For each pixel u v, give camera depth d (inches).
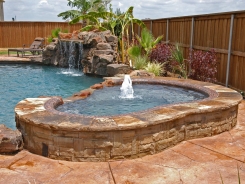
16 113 160.4
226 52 309.9
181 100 223.3
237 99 197.3
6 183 121.2
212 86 252.4
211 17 341.1
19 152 153.2
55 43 606.5
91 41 483.8
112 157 143.6
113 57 463.5
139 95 240.7
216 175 127.6
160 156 148.7
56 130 141.4
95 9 770.2
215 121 178.9
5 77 449.7
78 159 142.9
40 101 191.3
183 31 423.2
